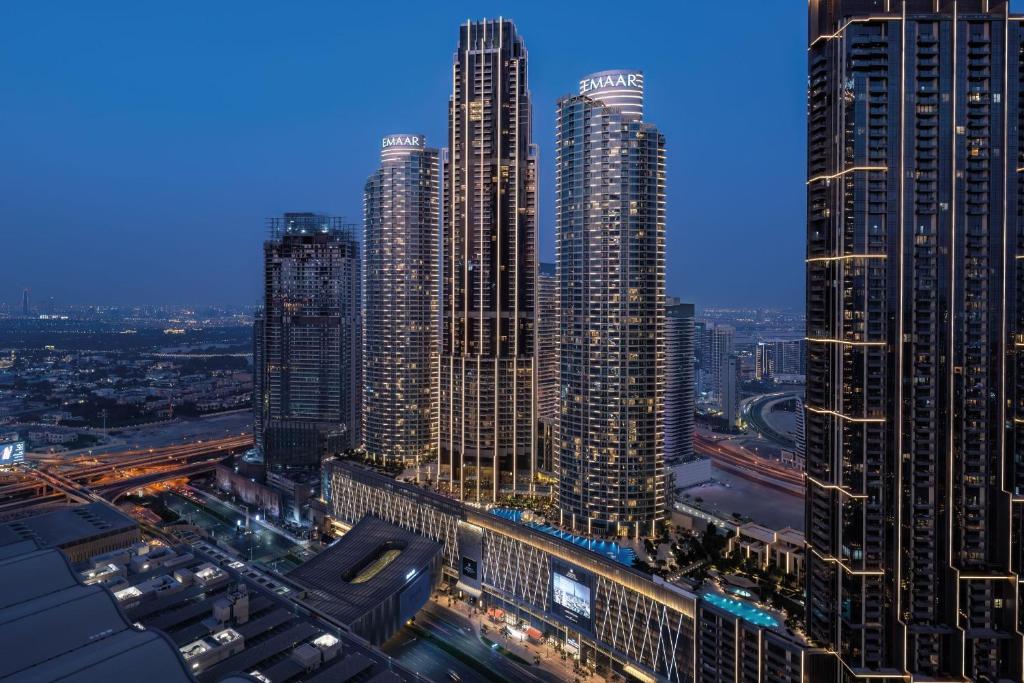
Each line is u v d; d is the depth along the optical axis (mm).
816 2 177625
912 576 161500
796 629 175375
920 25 165125
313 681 150000
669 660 192500
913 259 164125
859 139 164375
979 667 160000
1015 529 159625
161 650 137750
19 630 141750
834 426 168875
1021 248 164750
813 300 179500
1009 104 164500
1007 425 162625
